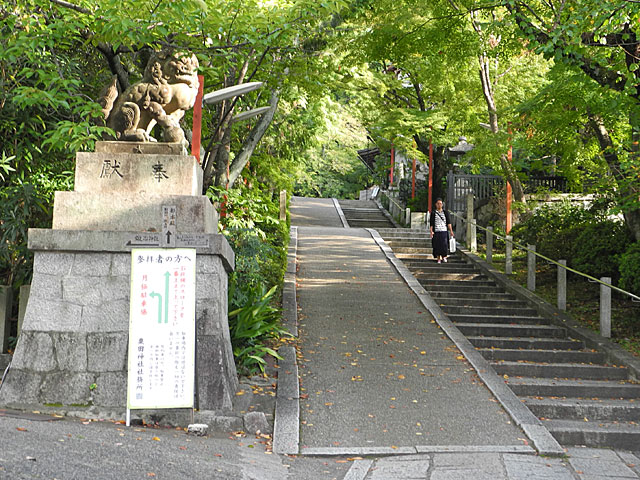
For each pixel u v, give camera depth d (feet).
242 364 26.55
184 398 21.22
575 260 43.52
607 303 34.24
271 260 44.91
